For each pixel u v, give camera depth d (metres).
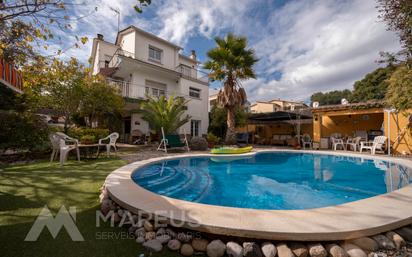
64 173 4.93
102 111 11.64
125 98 12.20
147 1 2.45
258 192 4.54
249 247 1.75
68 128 9.89
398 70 7.06
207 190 4.64
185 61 20.34
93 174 4.84
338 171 6.84
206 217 2.10
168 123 12.00
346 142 12.27
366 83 22.16
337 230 1.84
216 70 12.89
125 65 12.96
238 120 17.33
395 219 2.09
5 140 7.08
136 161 6.72
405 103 7.38
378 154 9.91
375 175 6.18
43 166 5.83
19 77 3.37
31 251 1.83
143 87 14.09
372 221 2.04
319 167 7.53
